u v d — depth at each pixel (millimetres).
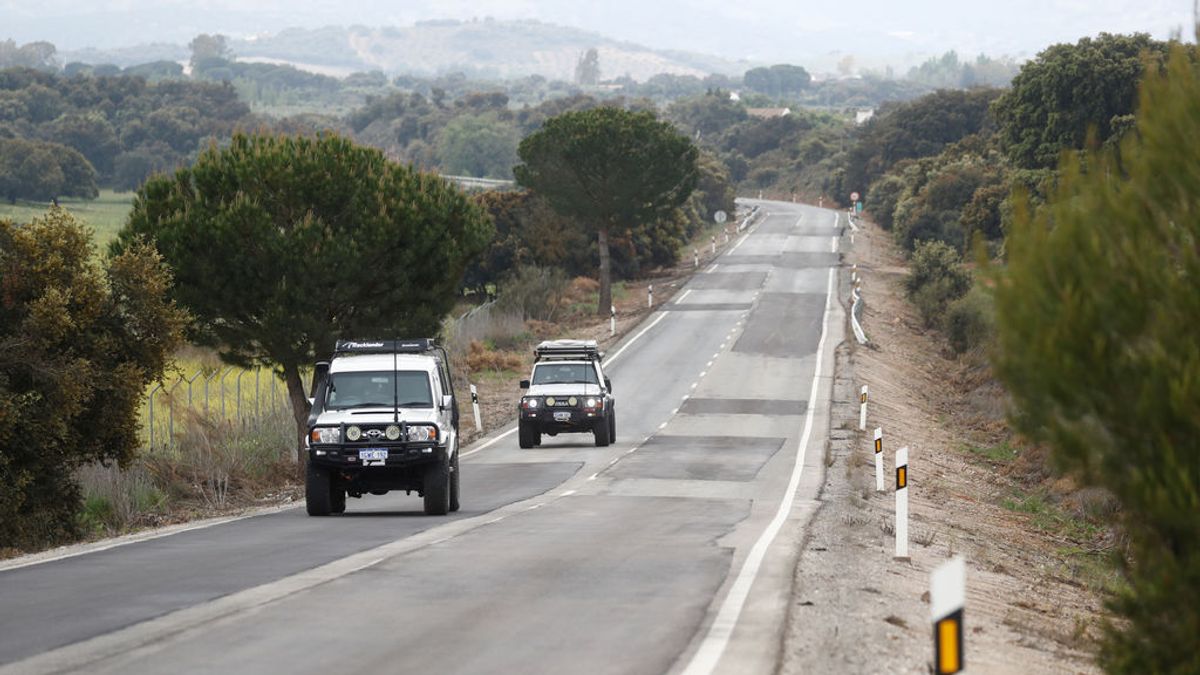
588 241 164500
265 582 26391
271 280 60906
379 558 30172
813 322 128875
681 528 37562
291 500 54812
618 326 131500
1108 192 15555
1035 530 54250
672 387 96062
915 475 61406
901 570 31797
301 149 65000
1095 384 14867
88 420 49219
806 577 27594
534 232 160125
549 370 71688
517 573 27734
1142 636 16141
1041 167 170000
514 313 133750
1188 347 14531
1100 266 14969
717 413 83438
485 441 74688
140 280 50781
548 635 20922
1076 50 168250
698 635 20984
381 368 43250
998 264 16875
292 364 63938
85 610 23109
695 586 26047
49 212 49156
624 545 33000
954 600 13117
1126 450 15008
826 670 19047
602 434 69312
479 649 19812
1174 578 15078
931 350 121625
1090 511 56625
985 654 22688
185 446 60469
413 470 42531
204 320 62656
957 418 89188
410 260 63562
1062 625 29984
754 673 18391
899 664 20094
